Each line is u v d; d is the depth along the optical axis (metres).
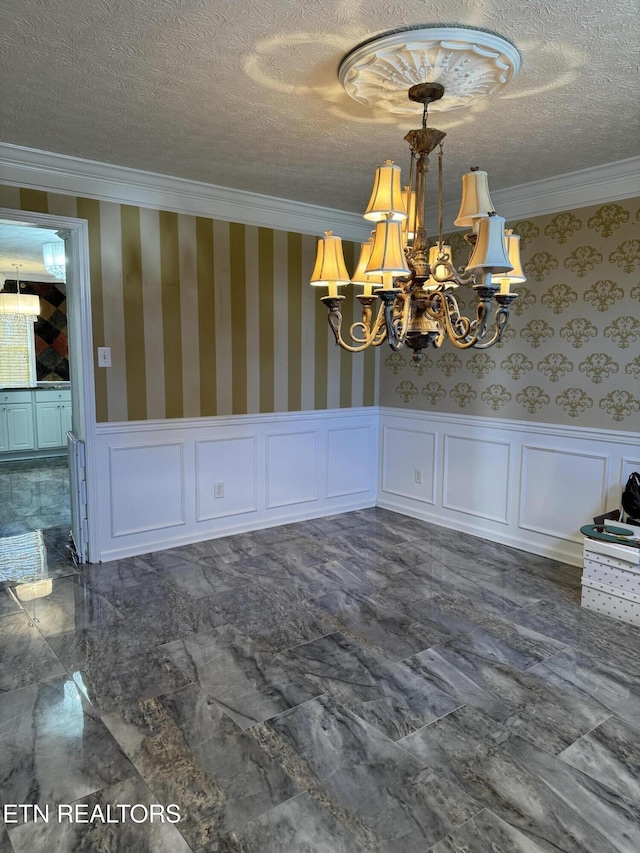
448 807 1.64
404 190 2.25
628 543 2.77
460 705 2.12
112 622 2.75
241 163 3.14
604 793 1.69
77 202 3.21
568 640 2.60
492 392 3.91
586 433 3.41
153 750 1.86
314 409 4.43
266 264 4.01
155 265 3.53
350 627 2.71
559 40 1.83
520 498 3.80
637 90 2.18
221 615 2.83
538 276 3.58
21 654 2.45
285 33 1.81
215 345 3.84
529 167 3.15
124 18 1.72
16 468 6.51
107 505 3.54
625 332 3.19
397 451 4.69
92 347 3.36
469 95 2.14
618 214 3.17
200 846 1.50
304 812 1.62
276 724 2.00
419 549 3.81
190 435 3.82
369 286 2.30
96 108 2.40
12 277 7.20
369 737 1.94
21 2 1.64
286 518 4.37
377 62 1.90
